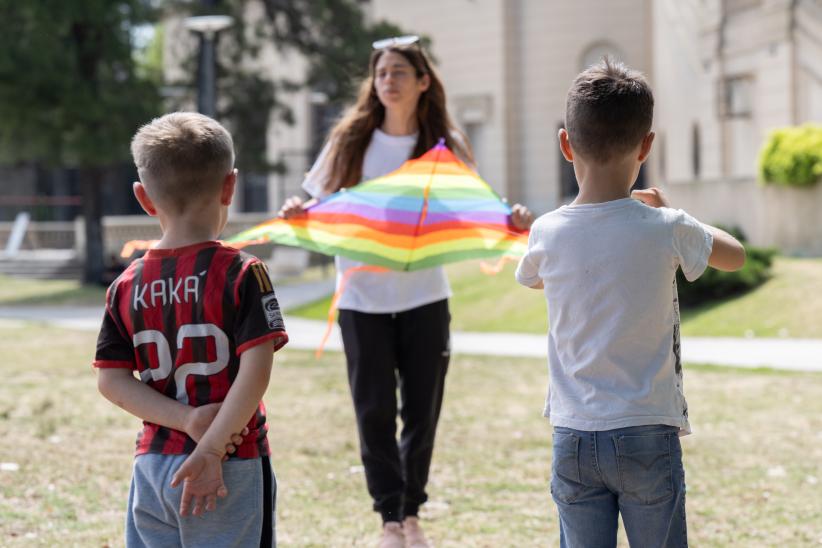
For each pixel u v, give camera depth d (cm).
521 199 5531
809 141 2909
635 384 561
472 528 970
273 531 551
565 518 587
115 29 4516
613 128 577
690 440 1359
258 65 5475
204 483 505
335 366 2153
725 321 2550
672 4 4338
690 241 580
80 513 1003
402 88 920
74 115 4322
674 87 4334
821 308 2464
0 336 2769
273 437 1391
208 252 541
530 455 1284
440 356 905
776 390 1741
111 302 551
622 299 564
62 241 6869
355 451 1306
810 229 2931
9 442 1320
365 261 862
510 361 2217
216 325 528
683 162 4241
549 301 591
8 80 4253
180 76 5244
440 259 862
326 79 5156
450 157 891
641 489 557
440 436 1402
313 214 886
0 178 8131
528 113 5497
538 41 5456
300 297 3975
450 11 5728
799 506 1039
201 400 529
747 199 3123
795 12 3278
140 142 554
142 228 6312
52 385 1853
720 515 1009
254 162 5184
